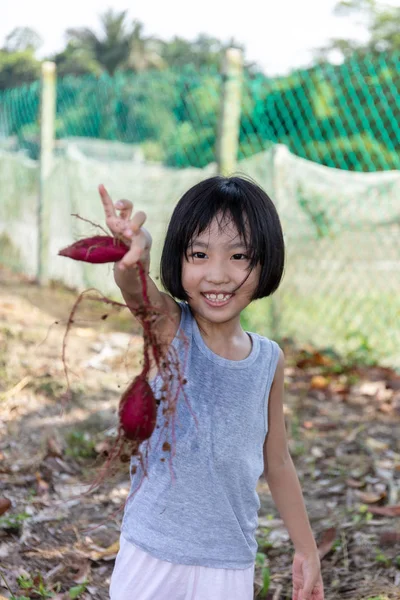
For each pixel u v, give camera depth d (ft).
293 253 18.97
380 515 10.87
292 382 16.92
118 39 184.14
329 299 19.29
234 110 18.89
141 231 5.42
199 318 6.49
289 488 7.06
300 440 13.69
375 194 18.35
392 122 20.10
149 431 5.48
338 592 9.03
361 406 15.71
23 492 11.09
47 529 10.12
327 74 21.57
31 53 180.65
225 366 6.40
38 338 18.95
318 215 18.76
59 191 25.79
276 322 19.08
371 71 20.02
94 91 28.84
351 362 17.92
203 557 6.22
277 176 18.51
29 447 12.60
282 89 22.38
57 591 8.80
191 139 28.35
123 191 23.02
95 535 10.09
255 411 6.50
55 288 25.53
